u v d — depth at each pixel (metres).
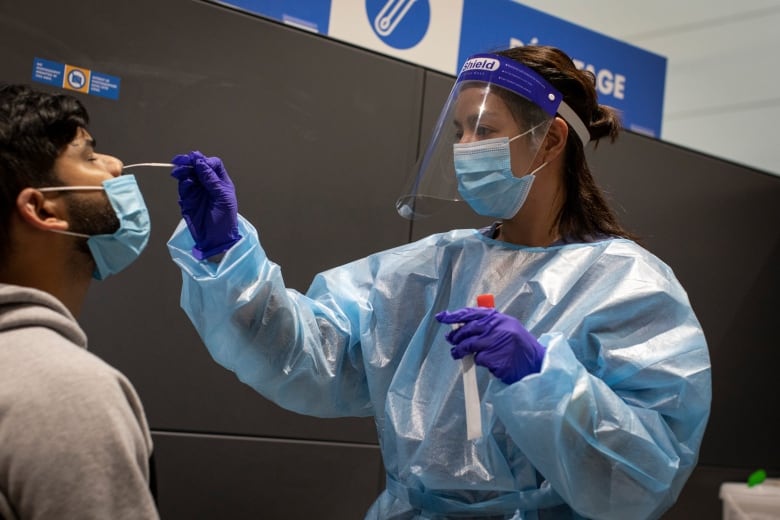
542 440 1.14
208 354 1.95
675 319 1.28
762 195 2.90
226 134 1.98
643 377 1.24
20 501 0.83
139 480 0.87
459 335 1.17
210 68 1.97
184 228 1.35
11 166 0.98
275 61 2.06
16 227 0.99
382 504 1.39
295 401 1.46
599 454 1.16
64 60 1.80
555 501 1.26
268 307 1.34
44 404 0.84
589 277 1.34
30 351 0.88
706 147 3.49
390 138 2.22
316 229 2.10
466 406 1.17
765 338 2.86
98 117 1.83
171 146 1.91
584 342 1.28
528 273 1.37
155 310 1.89
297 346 1.38
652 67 2.82
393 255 1.53
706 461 2.70
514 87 1.37
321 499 2.08
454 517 1.28
